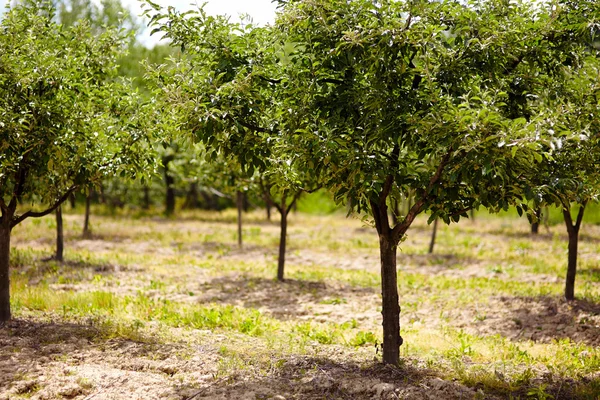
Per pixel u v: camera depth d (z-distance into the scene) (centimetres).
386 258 687
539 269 1591
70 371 629
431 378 639
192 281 1402
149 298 1200
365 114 608
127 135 798
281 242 1449
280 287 1352
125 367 666
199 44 661
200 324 956
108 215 2977
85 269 1482
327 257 1897
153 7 653
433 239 1908
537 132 477
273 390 601
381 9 576
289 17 607
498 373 662
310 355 748
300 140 585
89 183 839
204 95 614
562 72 634
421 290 1339
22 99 727
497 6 627
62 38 865
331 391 605
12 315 902
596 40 660
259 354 736
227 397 571
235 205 3975
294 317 1095
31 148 723
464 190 595
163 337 812
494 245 2034
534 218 584
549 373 677
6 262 841
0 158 740
